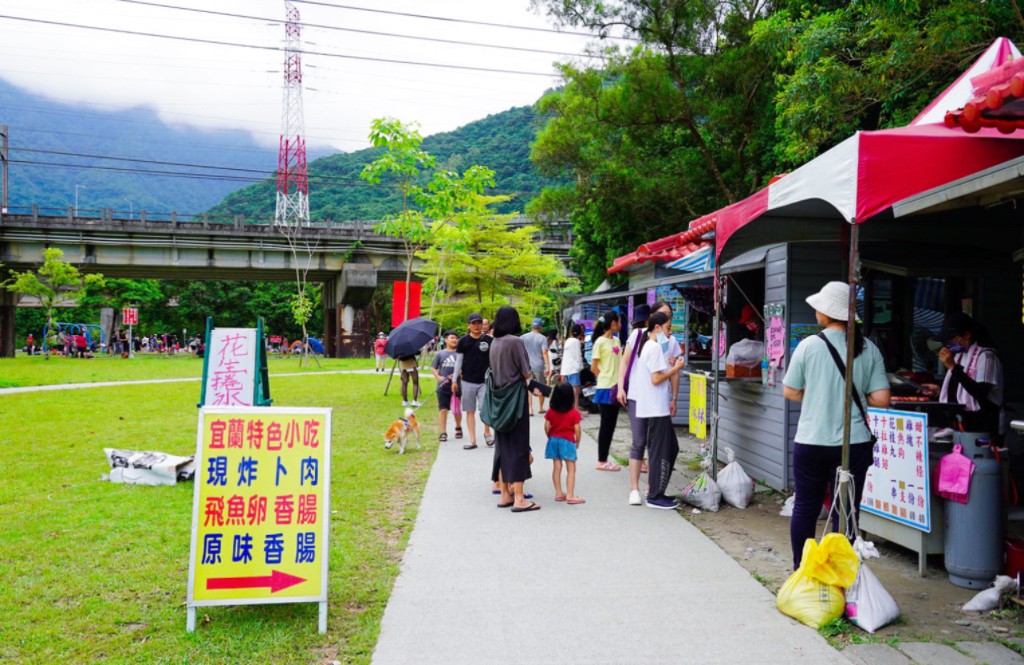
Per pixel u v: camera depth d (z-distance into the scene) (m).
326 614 4.03
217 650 3.78
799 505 4.56
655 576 4.89
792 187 4.92
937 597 4.55
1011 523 5.61
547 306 30.25
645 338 7.18
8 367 31.03
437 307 26.52
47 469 8.30
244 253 45.34
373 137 15.73
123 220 42.31
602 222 19.78
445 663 3.63
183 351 62.22
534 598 4.49
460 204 17.70
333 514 6.42
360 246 45.78
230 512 4.06
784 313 7.20
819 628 4.05
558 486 7.00
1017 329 7.47
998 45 4.93
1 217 40.69
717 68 17.30
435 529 6.02
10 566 5.02
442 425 10.65
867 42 10.10
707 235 7.54
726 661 3.65
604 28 17.83
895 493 5.09
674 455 6.77
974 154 4.11
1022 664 3.59
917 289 7.79
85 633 3.98
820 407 4.46
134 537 5.68
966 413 6.00
